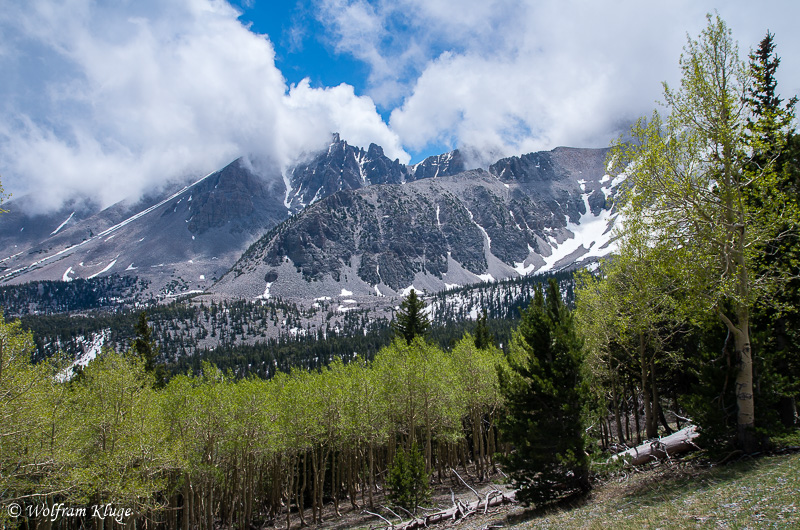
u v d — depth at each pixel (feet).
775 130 55.57
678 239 59.77
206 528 132.87
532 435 67.31
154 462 95.91
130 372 96.73
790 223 57.62
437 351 155.94
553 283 74.54
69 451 81.30
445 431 142.51
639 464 71.72
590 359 106.22
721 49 55.77
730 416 60.34
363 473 151.53
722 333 63.62
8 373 70.28
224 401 117.39
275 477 155.53
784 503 37.37
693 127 58.03
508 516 70.64
